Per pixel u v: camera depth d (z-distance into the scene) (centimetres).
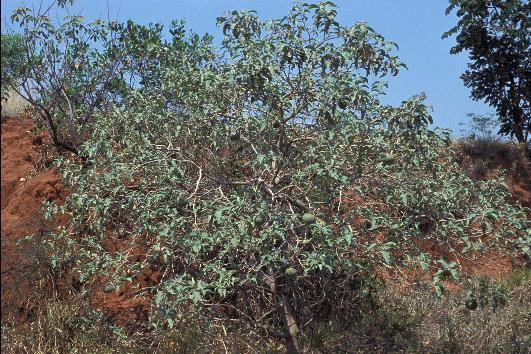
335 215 596
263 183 611
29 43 941
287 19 600
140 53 944
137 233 650
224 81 609
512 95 1588
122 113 721
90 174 675
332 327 693
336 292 693
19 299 712
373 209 636
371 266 639
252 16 632
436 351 680
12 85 926
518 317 777
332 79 566
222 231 554
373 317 712
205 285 535
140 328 692
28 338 671
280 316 632
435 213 624
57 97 948
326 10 586
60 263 709
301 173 573
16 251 731
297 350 625
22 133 991
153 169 666
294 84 610
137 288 713
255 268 579
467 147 1455
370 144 571
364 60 605
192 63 775
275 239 573
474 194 630
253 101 622
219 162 668
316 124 623
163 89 724
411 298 782
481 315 754
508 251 637
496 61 1584
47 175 853
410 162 599
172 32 983
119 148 727
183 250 617
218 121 636
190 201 595
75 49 960
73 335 686
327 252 565
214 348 642
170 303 560
